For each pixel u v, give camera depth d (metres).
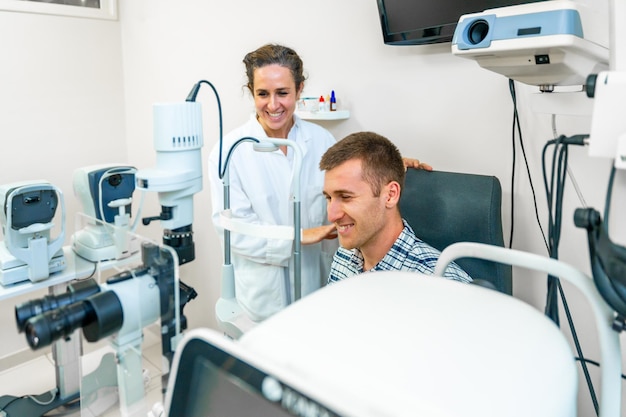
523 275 1.46
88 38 2.75
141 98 2.85
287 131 1.66
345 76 1.83
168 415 0.52
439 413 0.40
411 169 1.43
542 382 0.46
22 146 2.57
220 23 2.27
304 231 1.46
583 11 0.74
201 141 0.98
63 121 2.72
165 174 0.91
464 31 0.83
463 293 0.60
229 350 0.47
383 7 1.53
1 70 2.44
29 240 1.83
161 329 0.70
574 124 1.26
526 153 1.38
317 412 0.40
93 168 1.99
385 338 0.50
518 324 0.53
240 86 2.26
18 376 2.56
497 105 1.43
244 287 1.59
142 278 0.69
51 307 0.64
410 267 1.16
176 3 2.46
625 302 0.53
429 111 1.60
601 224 0.55
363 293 0.60
